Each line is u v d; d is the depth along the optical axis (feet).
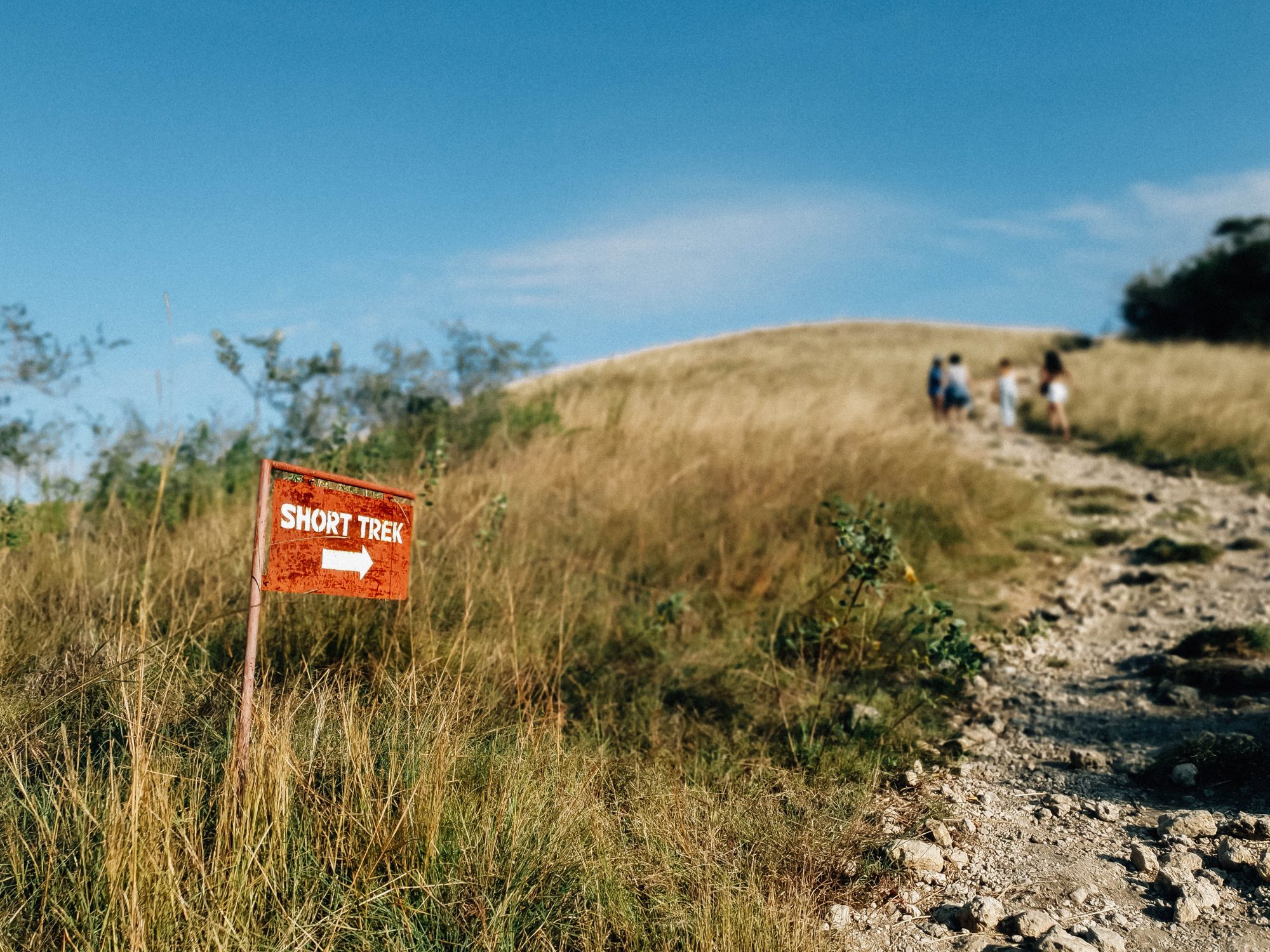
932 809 12.27
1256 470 36.27
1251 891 9.80
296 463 25.86
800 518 24.66
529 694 14.10
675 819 11.25
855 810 12.03
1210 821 11.23
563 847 10.11
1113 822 11.83
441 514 20.07
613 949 8.93
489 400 34.71
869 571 17.16
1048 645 19.34
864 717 14.71
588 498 25.67
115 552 17.40
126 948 7.56
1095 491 34.96
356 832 9.52
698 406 38.88
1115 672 17.44
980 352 102.63
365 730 10.75
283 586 9.86
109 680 11.76
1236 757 12.89
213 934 7.55
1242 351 82.33
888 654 17.67
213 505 23.30
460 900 9.14
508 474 25.45
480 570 17.94
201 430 26.53
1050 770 13.55
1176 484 36.01
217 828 8.82
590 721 14.15
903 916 9.87
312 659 13.70
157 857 8.07
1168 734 14.24
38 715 11.32
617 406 36.14
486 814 10.02
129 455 24.32
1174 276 105.70
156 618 14.30
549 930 9.03
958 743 14.44
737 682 16.14
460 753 11.25
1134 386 55.26
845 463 28.45
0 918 7.98
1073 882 10.35
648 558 21.94
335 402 30.09
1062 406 51.55
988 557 25.38
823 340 134.92
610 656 16.92
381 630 14.57
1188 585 22.68
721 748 13.74
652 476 27.09
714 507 25.26
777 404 39.63
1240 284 98.94
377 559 11.10
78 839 8.81
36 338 23.81
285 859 8.86
